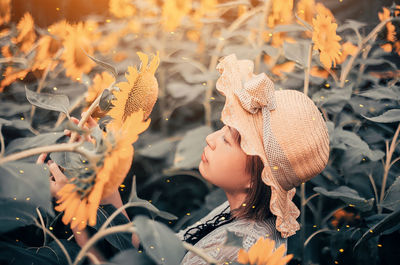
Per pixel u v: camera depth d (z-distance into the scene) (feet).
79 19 5.12
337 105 4.17
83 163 2.31
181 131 5.03
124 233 2.59
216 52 4.80
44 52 4.08
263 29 4.80
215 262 1.95
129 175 4.86
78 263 2.10
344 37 5.08
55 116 4.17
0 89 3.93
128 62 4.78
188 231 3.51
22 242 3.00
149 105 2.63
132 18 5.37
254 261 2.19
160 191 4.91
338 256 4.09
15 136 3.73
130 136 2.09
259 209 3.19
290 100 3.11
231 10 5.98
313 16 5.13
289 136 3.01
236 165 3.17
